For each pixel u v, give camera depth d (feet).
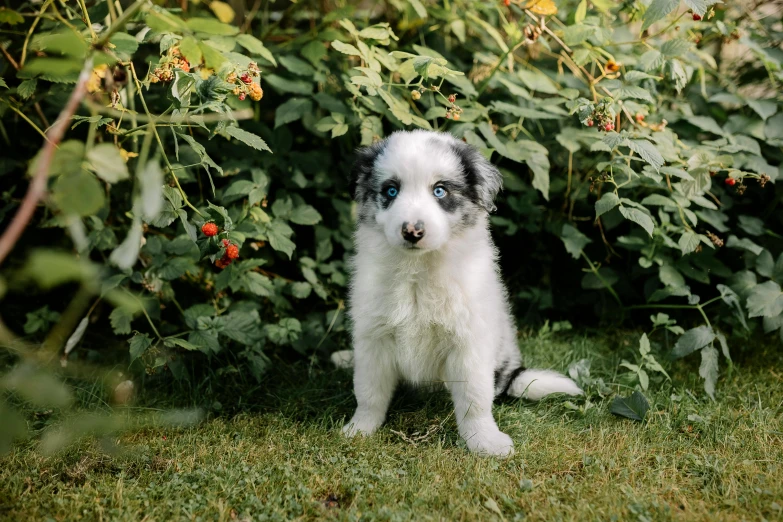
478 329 4.38
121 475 4.02
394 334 4.47
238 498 3.91
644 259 5.03
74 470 4.05
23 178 5.12
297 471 4.09
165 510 3.85
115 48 4.15
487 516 3.83
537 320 5.45
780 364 4.98
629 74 4.78
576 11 4.95
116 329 4.58
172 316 5.12
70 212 3.32
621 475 4.08
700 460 4.15
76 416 4.35
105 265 4.69
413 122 4.76
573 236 5.17
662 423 4.42
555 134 5.27
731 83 5.49
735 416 4.48
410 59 4.73
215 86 4.15
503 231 5.53
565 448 4.25
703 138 5.37
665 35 5.52
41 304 5.20
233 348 4.94
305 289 5.07
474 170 4.45
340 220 5.24
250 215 4.89
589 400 4.64
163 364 4.59
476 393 4.36
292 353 5.09
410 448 4.27
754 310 4.76
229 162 5.07
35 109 5.03
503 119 5.31
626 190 5.12
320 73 5.09
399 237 4.16
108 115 4.54
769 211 5.27
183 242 4.77
